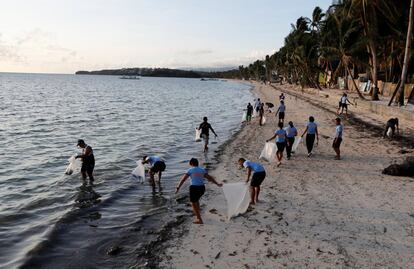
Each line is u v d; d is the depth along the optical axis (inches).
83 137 949.2
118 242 340.2
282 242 325.7
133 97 2805.1
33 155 729.0
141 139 911.0
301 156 642.8
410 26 1056.2
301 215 382.6
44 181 541.0
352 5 1262.3
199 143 835.4
